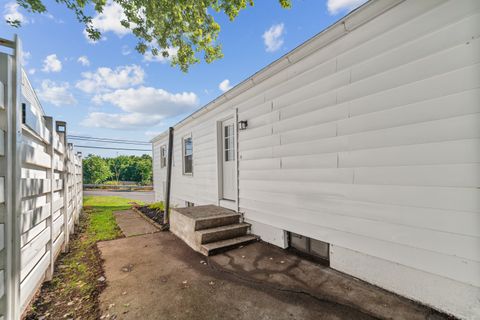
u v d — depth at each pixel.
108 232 4.81
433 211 1.92
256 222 3.97
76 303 2.12
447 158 1.83
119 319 1.89
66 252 3.49
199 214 4.18
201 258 3.20
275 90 3.55
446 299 1.86
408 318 1.84
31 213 1.91
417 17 1.98
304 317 1.88
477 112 1.67
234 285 2.42
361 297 2.14
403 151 2.09
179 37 3.66
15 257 1.54
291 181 3.29
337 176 2.67
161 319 1.89
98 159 26.16
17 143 1.56
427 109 1.93
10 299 1.48
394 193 2.16
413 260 2.05
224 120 5.12
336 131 2.67
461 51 1.74
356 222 2.48
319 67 2.86
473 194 1.70
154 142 10.86
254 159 4.00
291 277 2.57
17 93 1.58
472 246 1.72
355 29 2.45
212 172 5.44
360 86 2.42
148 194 17.20
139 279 2.59
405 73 2.06
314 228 2.96
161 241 4.07
